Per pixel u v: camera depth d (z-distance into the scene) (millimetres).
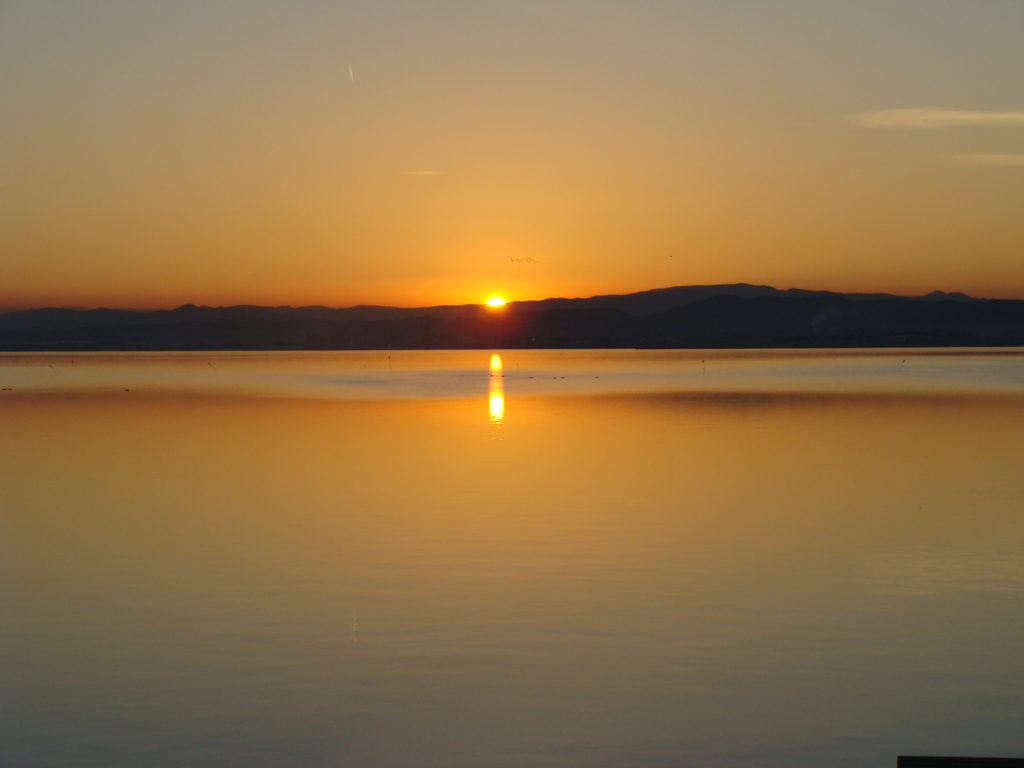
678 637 11906
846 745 9234
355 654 11422
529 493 21859
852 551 16109
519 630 12188
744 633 12039
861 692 10320
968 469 25672
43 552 16594
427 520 18844
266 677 10797
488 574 14789
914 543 16719
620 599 13438
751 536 17266
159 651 11594
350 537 17422
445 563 15469
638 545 16594
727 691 10359
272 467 26984
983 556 15758
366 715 9875
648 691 10367
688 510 19703
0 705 10180
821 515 19141
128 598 13727
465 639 11898
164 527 18562
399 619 12633
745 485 22938
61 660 11352
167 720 9797
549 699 10188
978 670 10859
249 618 12742
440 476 24750
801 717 9758
